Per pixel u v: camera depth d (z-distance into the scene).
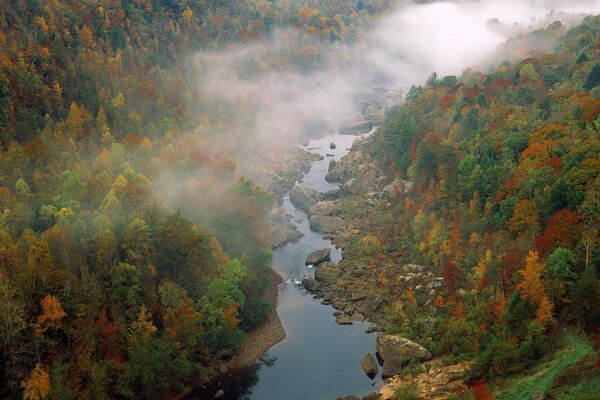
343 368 111.31
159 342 101.00
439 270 133.00
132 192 125.19
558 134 138.38
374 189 187.50
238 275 118.56
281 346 118.44
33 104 168.25
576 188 110.38
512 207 125.88
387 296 130.62
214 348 111.31
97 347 97.88
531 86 179.25
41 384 88.50
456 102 190.12
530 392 84.19
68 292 97.44
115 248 107.50
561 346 92.19
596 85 159.88
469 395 88.56
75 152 154.12
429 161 163.00
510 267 111.06
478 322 107.75
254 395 104.38
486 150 145.88
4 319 89.50
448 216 145.00
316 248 160.75
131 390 97.56
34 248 97.94
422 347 108.75
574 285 97.06
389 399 97.38
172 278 114.31
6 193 116.44
